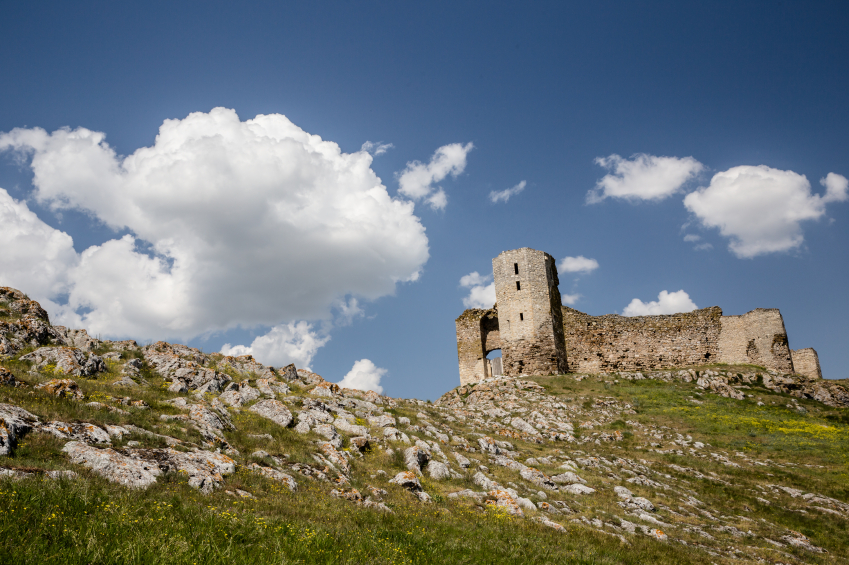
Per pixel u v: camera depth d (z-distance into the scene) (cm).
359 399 3497
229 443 1977
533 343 5591
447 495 2109
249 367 3384
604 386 4888
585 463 2944
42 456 1314
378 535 1340
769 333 5516
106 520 984
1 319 2631
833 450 3247
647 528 2067
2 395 1633
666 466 3088
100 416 1736
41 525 905
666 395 4562
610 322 5947
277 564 952
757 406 4278
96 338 3012
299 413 2569
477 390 5038
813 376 5281
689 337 5812
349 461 2225
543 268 5841
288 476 1753
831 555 2052
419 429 3028
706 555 1833
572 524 1953
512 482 2420
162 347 3191
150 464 1453
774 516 2436
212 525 1078
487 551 1385
